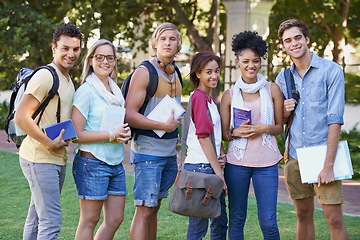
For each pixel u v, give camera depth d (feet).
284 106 13.41
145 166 13.30
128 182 26.02
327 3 61.93
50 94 11.82
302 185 13.84
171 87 13.73
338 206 12.96
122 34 58.23
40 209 12.00
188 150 13.08
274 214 13.09
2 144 39.55
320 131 13.12
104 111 12.34
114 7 50.83
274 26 65.67
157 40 13.52
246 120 13.03
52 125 11.64
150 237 14.43
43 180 11.94
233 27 51.26
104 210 12.93
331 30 65.10
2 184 25.53
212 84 12.92
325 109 13.08
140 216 13.46
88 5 46.14
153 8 56.59
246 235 17.49
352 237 16.94
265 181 13.12
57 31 12.21
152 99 13.50
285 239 16.85
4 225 18.40
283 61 42.19
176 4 55.31
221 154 13.46
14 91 12.23
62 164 12.41
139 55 70.64
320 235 17.34
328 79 12.96
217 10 52.95
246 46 13.09
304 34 13.21
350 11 74.95
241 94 13.47
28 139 12.12
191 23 55.72
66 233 17.57
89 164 12.32
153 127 13.06
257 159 13.14
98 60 12.53
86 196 12.29
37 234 12.78
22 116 11.47
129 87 13.34
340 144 12.81
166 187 14.01
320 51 59.67
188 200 12.45
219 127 13.20
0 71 51.19
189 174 12.50
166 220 19.56
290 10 64.75
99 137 12.16
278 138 34.06
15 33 48.01
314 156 12.89
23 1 50.03
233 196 13.38
